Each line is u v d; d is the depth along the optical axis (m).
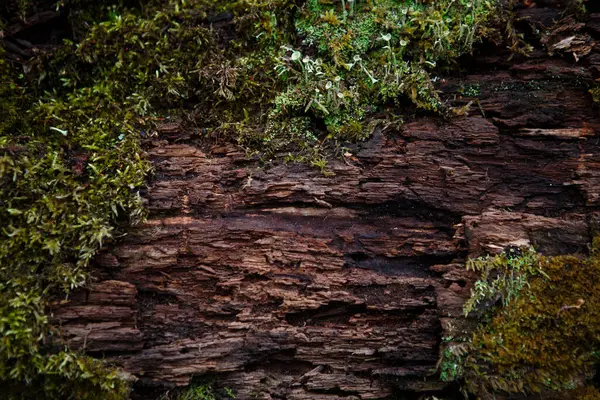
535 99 2.75
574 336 2.39
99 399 2.27
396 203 2.69
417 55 2.84
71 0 2.89
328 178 2.67
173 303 2.57
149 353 2.43
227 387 2.53
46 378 2.28
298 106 2.77
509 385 2.36
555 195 2.68
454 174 2.68
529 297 2.45
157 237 2.56
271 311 2.58
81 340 2.33
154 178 2.67
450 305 2.50
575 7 2.76
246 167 2.74
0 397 2.29
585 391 2.34
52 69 2.87
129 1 3.01
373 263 2.66
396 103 2.78
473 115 2.77
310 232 2.65
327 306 2.60
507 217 2.59
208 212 2.66
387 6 2.87
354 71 2.80
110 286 2.43
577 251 2.53
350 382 2.55
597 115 2.69
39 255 2.34
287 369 2.61
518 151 2.72
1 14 2.84
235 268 2.58
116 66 2.79
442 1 2.82
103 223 2.45
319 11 2.88
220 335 2.53
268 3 2.86
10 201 2.37
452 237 2.67
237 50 2.91
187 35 2.84
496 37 2.76
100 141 2.63
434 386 2.52
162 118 2.81
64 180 2.48
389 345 2.56
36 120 2.68
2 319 2.20
